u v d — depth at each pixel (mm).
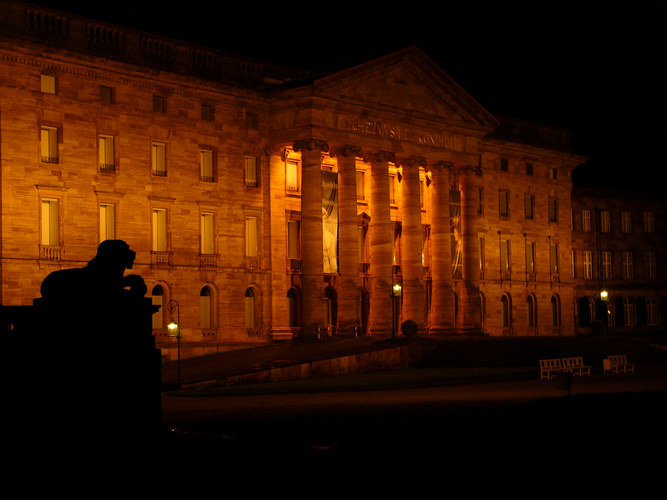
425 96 84062
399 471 13344
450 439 19453
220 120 73562
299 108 75250
